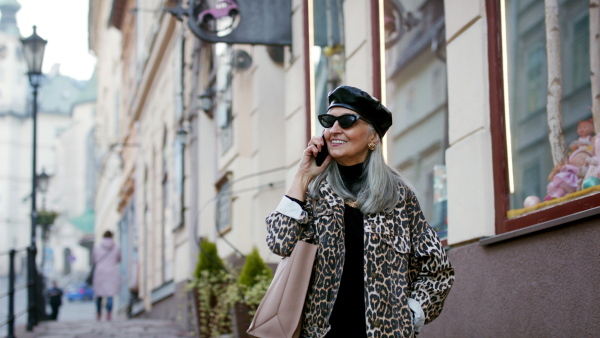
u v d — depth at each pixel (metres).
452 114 5.71
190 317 10.96
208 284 9.20
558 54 5.01
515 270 4.82
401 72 7.21
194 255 10.42
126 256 26.45
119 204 28.39
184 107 14.92
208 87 12.71
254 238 9.84
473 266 5.29
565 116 4.88
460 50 5.63
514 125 5.12
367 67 7.23
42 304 17.56
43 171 25.95
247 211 10.26
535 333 4.58
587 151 4.65
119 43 31.44
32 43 13.37
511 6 5.27
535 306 4.60
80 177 79.81
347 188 3.38
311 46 8.26
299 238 3.30
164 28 17.03
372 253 3.21
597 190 4.40
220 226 11.41
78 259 77.75
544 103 5.07
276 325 3.17
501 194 5.07
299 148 8.41
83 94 80.94
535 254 4.64
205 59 13.54
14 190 78.06
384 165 3.39
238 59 10.10
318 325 3.17
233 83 10.76
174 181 15.77
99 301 17.41
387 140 7.25
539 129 5.07
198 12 8.80
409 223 3.36
